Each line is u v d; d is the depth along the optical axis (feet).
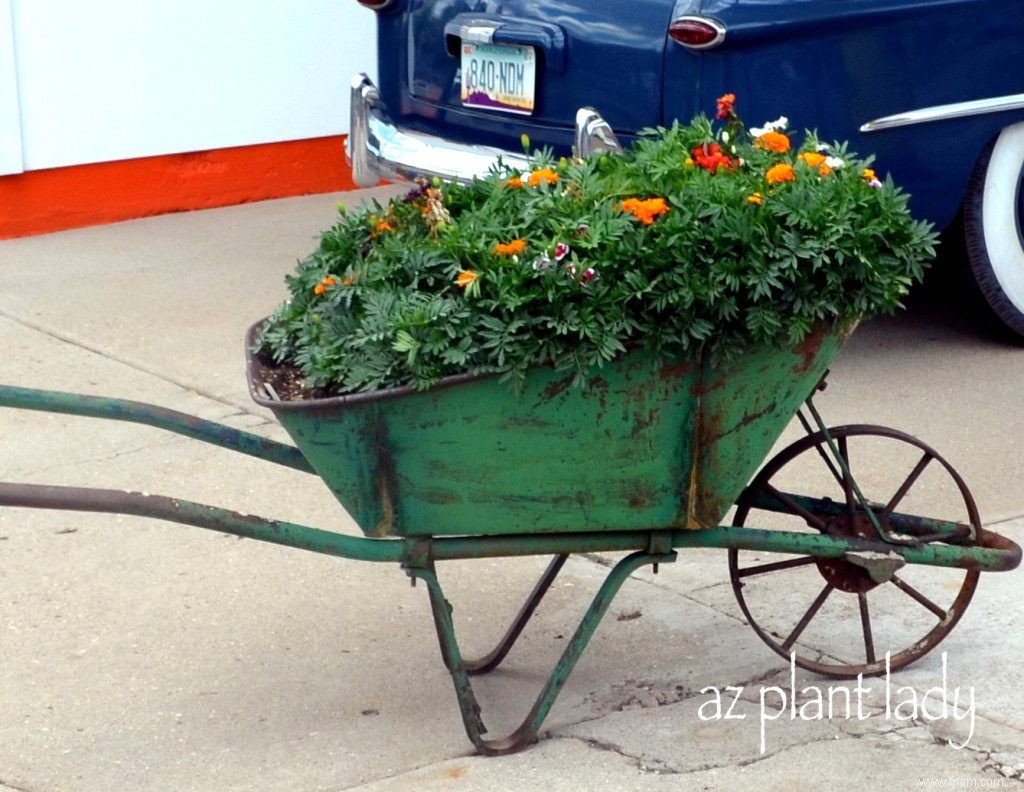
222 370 20.29
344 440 10.59
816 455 17.47
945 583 14.58
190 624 13.92
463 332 10.37
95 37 26.14
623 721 12.20
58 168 26.43
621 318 10.43
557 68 18.70
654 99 17.92
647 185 11.39
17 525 15.90
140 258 25.23
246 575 14.89
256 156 28.78
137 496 10.11
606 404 10.74
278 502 16.52
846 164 11.90
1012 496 16.47
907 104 18.34
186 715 12.39
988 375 19.95
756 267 10.64
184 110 27.58
